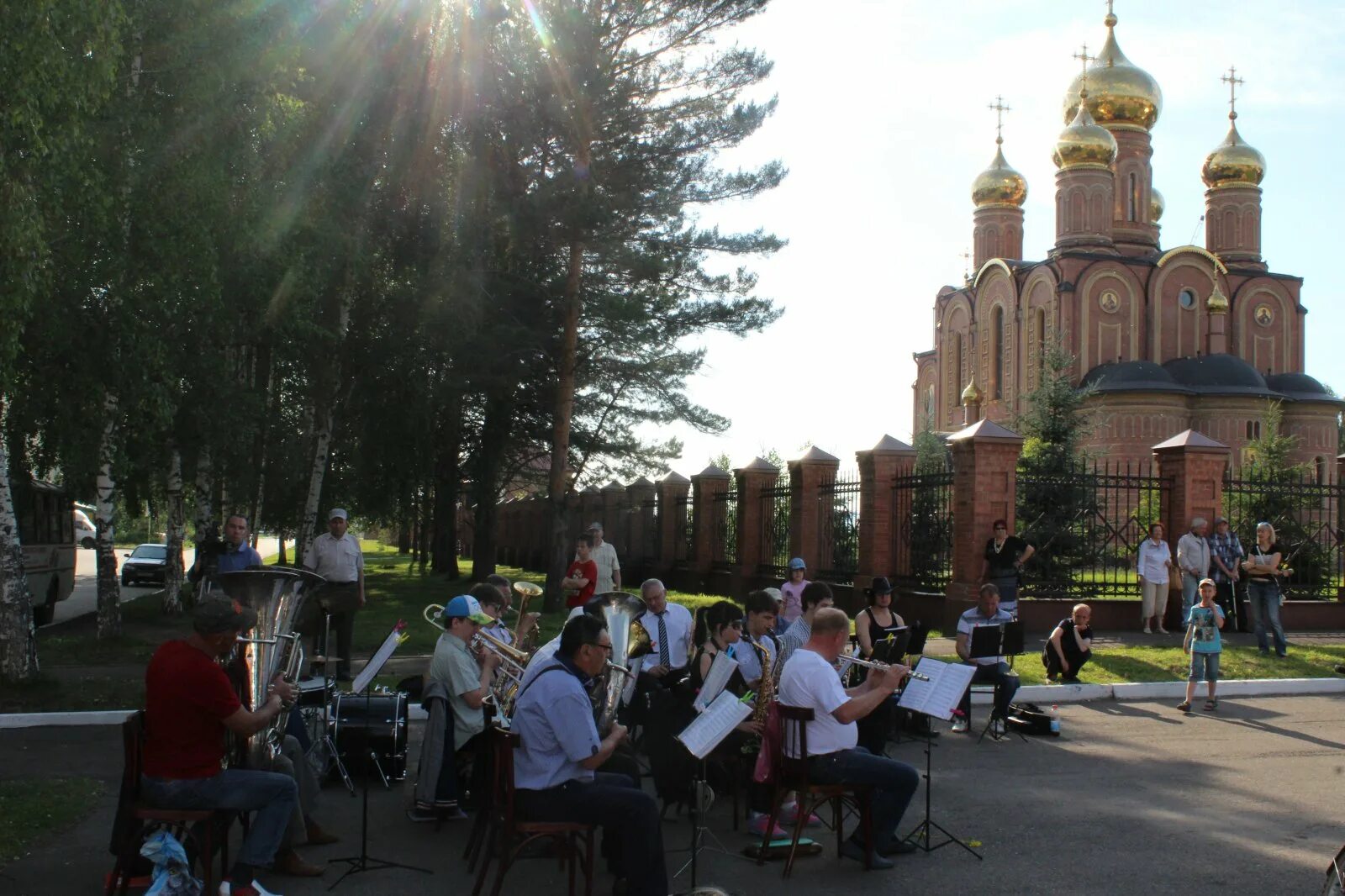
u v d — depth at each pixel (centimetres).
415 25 2152
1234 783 963
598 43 2303
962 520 1923
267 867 702
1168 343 5772
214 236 1526
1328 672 1545
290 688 700
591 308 2612
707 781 836
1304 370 6081
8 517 1304
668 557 3200
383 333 2298
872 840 728
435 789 818
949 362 6625
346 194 1945
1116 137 6103
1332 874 662
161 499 2736
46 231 1242
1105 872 721
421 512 3575
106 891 642
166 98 1460
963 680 738
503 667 832
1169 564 1983
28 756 1024
